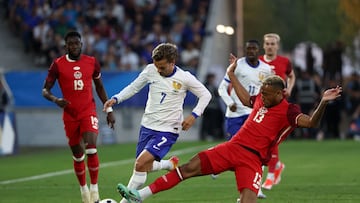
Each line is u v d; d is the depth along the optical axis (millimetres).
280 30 95750
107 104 27188
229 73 26391
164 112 26547
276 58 34969
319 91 64375
